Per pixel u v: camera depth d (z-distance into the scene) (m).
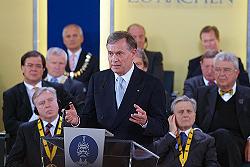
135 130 9.21
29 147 10.57
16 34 17.98
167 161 11.05
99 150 6.55
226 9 17.78
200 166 11.03
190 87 14.75
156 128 8.95
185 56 17.92
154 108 9.23
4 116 13.52
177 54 17.92
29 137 10.61
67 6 17.88
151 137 9.38
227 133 12.09
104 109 9.29
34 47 18.00
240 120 12.59
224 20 17.81
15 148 10.63
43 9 18.20
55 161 6.67
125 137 9.18
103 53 18.02
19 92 13.55
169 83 16.80
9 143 13.31
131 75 9.32
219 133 12.09
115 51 9.00
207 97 12.84
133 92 9.23
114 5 17.98
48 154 6.68
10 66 18.00
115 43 9.00
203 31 16.72
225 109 12.70
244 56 17.75
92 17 17.92
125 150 6.55
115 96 9.33
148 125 8.89
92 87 9.55
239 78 15.52
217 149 12.08
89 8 17.88
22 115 13.48
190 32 17.89
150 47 18.00
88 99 9.53
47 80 14.48
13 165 10.51
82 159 6.57
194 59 16.55
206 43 16.66
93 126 9.52
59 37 17.88
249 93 12.66
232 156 12.03
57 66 14.95
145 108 9.25
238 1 17.75
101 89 9.42
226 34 17.84
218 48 16.80
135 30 16.45
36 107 10.77
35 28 17.97
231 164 12.02
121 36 9.04
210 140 11.09
